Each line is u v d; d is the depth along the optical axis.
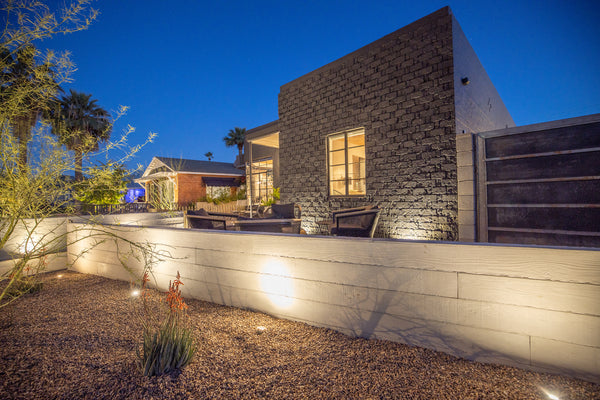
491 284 1.71
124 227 3.71
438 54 4.72
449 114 4.60
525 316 1.62
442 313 1.85
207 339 2.14
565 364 1.53
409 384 1.56
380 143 5.47
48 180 2.55
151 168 18.77
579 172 3.50
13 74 2.23
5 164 2.25
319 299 2.30
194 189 18.12
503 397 1.43
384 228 5.43
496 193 4.13
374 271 2.07
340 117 6.15
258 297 2.63
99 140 2.80
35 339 2.12
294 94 7.11
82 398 1.46
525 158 3.89
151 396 1.49
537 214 3.80
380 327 2.06
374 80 5.56
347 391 1.52
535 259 1.60
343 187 6.44
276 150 14.64
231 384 1.60
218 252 2.86
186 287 3.11
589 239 3.42
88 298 3.08
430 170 4.80
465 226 4.36
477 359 1.75
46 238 4.20
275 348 2.00
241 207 16.91
